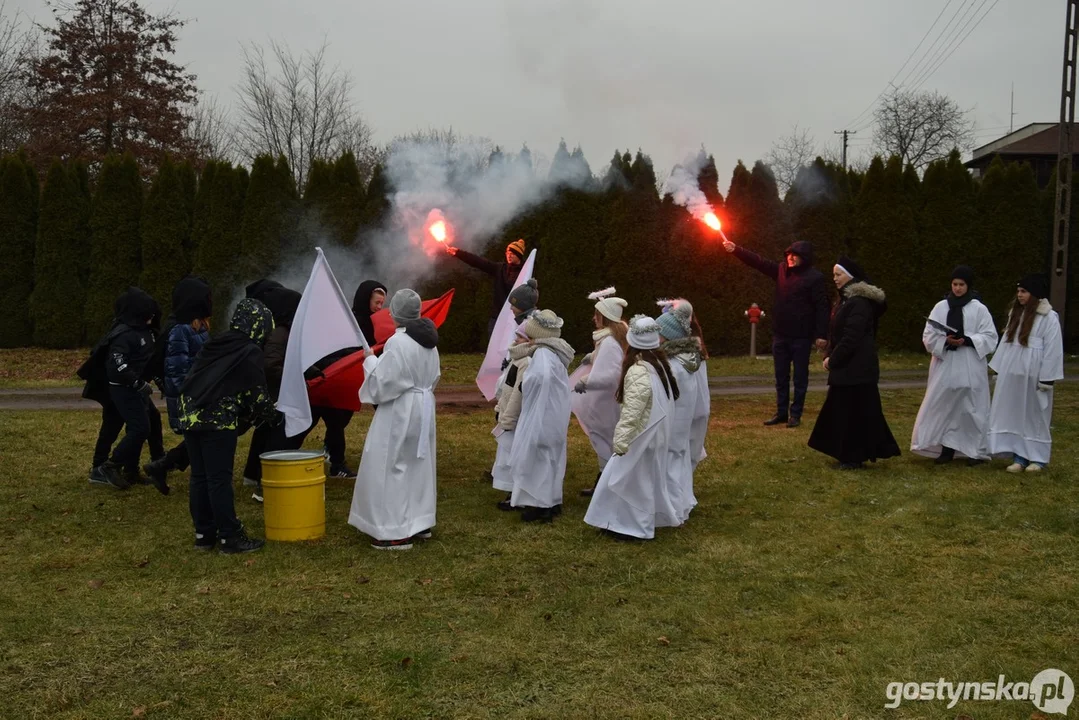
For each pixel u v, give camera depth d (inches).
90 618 188.2
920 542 245.4
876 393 338.0
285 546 239.8
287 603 197.9
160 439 314.8
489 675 163.2
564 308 780.0
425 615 191.9
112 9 1248.2
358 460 352.2
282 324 282.2
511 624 186.4
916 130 1798.7
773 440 398.6
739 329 796.0
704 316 791.1
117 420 304.5
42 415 438.0
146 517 266.5
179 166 799.1
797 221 794.8
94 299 786.8
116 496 289.6
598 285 788.0
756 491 304.8
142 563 223.8
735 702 153.1
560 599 201.6
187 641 177.3
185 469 302.7
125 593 203.2
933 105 1790.1
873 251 792.9
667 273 788.6
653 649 174.9
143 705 150.6
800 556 233.6
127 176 792.3
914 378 637.3
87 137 1189.1
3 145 1294.3
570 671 165.3
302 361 260.2
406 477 238.4
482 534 253.1
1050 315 330.6
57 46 1220.5
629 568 223.5
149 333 295.1
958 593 205.5
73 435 387.2
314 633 182.1
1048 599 200.2
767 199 792.9
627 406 241.0
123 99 1186.0
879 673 163.6
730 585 211.3
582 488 312.0
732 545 243.1
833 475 329.1
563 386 264.8
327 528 257.6
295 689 156.8
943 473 332.2
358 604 198.2
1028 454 333.7
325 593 204.7
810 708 150.9
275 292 284.5
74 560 226.7
